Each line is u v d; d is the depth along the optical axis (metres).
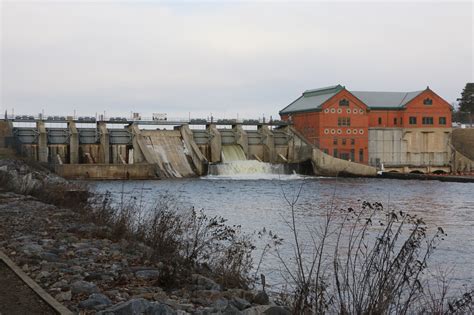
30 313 11.77
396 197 72.12
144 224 25.31
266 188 86.50
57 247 20.09
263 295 15.22
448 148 129.75
